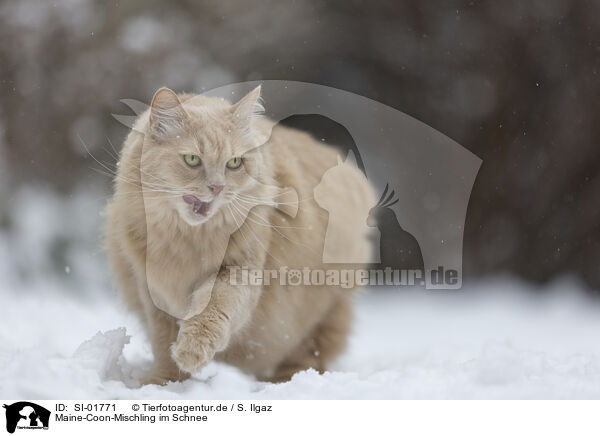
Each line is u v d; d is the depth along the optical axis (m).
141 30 14.88
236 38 15.34
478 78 14.69
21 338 7.34
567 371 5.74
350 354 7.23
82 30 14.85
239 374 5.96
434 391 5.27
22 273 12.27
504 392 5.24
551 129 14.40
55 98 14.48
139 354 6.61
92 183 13.87
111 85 14.50
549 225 14.26
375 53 15.20
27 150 14.31
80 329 7.98
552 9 14.47
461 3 14.91
